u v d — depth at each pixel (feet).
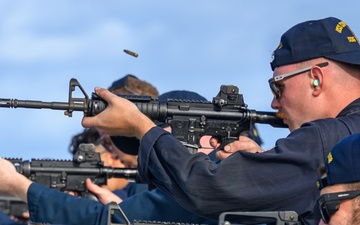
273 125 35.40
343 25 32.96
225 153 35.27
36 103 34.12
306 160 30.68
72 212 37.58
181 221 36.96
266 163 30.71
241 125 35.29
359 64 32.32
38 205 38.04
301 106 32.73
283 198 30.60
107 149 45.98
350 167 24.62
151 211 37.27
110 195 40.65
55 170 40.65
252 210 30.71
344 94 32.35
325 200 24.84
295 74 32.76
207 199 30.68
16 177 39.29
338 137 31.04
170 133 32.24
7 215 45.32
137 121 33.14
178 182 31.12
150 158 31.78
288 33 33.17
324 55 32.40
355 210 24.61
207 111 35.12
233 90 35.40
